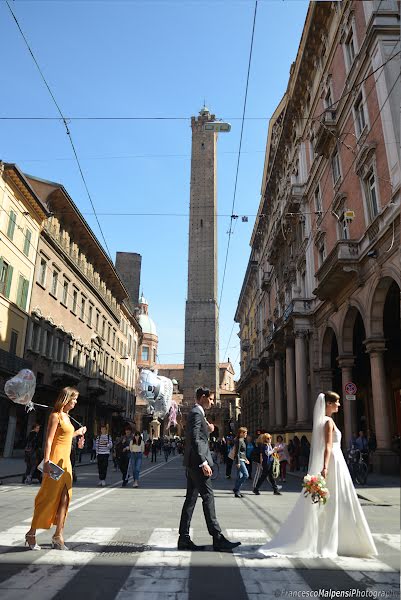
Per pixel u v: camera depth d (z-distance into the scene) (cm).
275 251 3747
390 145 1648
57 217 3356
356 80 1972
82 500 1028
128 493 1195
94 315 4350
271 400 3719
